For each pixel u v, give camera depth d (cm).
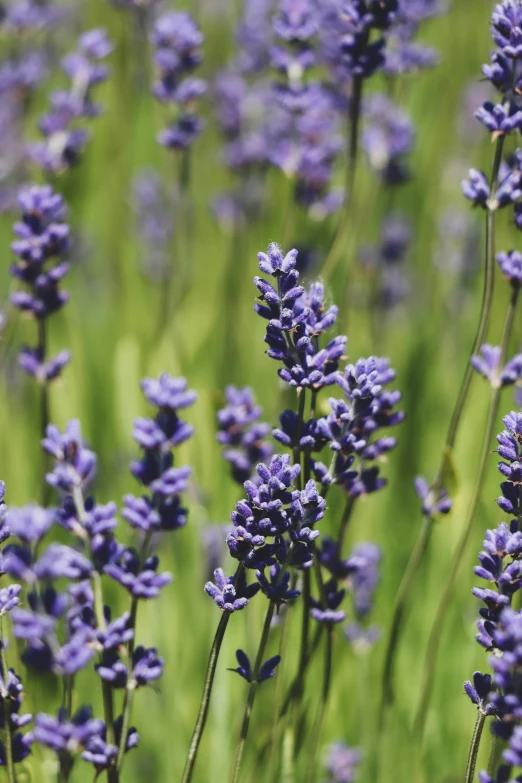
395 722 417
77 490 230
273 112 629
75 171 687
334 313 261
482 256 619
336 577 315
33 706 325
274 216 672
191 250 642
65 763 217
